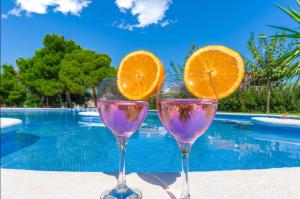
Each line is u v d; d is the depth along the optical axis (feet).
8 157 15.43
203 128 3.18
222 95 3.39
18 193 3.96
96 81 81.35
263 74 47.14
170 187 4.22
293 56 23.62
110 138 22.34
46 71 92.38
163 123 3.31
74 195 3.89
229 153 16.17
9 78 101.09
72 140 21.44
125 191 3.83
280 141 20.35
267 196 3.86
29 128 29.14
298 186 4.25
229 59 3.43
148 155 15.39
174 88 3.19
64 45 96.63
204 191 4.04
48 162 14.30
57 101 103.30
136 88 3.79
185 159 3.30
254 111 48.19
